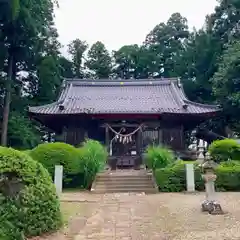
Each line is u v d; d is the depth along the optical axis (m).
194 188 12.99
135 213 8.01
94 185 13.45
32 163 5.93
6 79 26.11
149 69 41.59
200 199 10.30
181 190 13.14
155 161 14.17
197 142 31.77
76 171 13.74
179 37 43.09
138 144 21.61
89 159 13.88
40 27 26.03
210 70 29.81
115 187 13.38
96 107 21.75
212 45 29.92
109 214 7.89
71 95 24.70
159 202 9.80
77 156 13.95
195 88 32.12
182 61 35.84
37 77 31.25
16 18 23.28
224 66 23.31
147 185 13.51
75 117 21.25
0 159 5.53
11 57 27.02
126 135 21.56
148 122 21.89
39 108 21.19
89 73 43.78
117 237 5.72
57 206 6.10
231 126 27.58
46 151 13.60
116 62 44.72
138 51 43.41
